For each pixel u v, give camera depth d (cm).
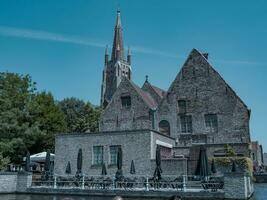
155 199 2295
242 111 3738
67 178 2895
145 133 3250
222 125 3784
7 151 3850
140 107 4159
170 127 4000
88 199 2330
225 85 3881
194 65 4084
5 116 3900
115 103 4300
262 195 2598
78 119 6122
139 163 3203
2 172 2691
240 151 3522
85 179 2831
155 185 2534
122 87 4316
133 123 4150
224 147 3569
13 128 3941
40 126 4738
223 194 2183
